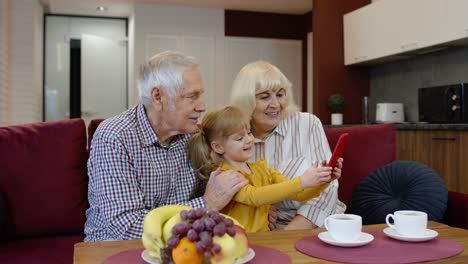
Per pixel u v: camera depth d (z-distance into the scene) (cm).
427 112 381
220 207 139
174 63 144
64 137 189
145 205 150
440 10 363
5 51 460
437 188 174
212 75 661
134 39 629
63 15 684
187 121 148
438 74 418
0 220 175
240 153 158
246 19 672
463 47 385
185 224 83
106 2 620
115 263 94
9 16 493
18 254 169
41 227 185
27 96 508
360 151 207
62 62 686
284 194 138
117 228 136
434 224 130
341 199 203
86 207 191
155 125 152
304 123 188
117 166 141
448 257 97
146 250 99
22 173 182
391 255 98
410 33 399
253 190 145
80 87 688
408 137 372
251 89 176
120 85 703
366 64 505
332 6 506
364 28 466
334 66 509
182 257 82
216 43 663
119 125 147
